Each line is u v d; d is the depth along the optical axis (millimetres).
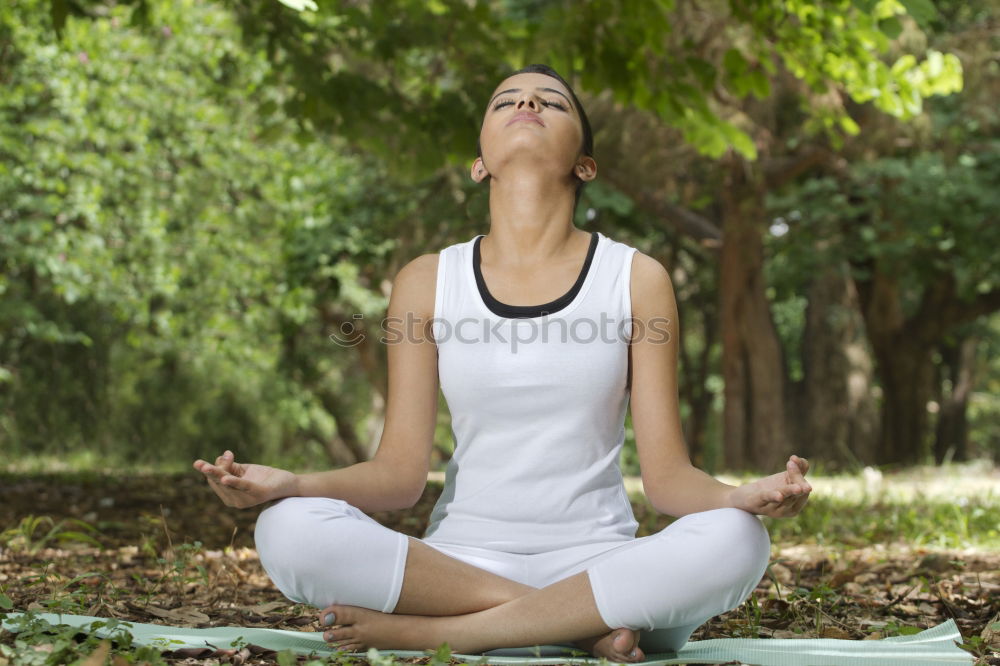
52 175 19953
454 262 4086
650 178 18234
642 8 8867
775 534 8086
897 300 27312
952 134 22266
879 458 27938
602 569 3463
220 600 5156
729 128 9875
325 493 3734
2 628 3467
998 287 27016
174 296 22188
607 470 3877
